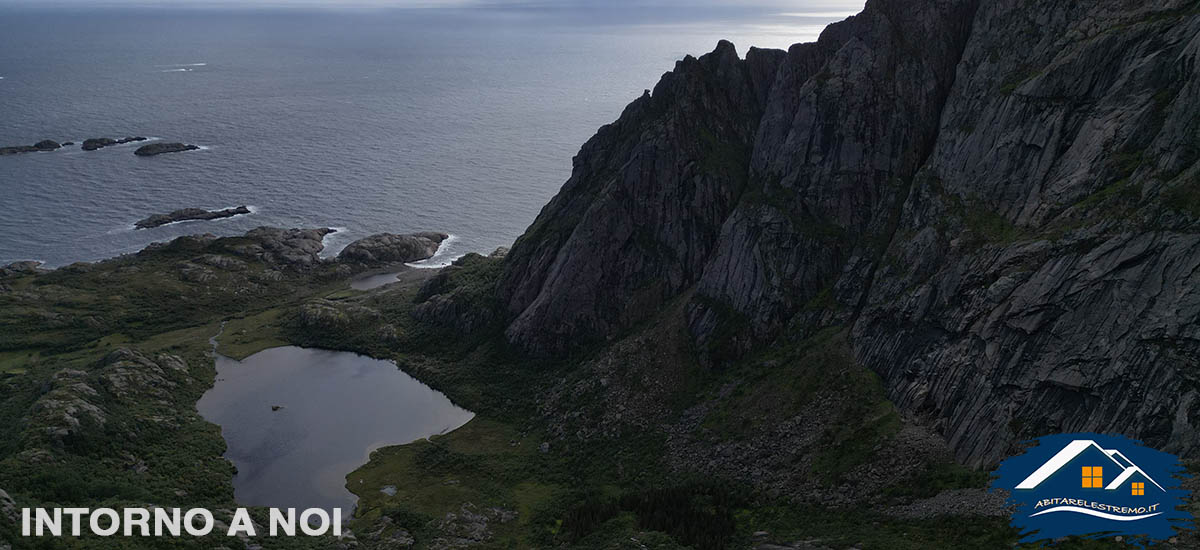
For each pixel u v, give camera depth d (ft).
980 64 366.84
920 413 307.78
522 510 333.42
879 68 399.85
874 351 340.80
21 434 340.80
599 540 292.61
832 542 265.13
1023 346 278.46
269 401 437.58
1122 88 296.71
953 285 317.01
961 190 344.69
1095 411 254.27
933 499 273.33
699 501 316.60
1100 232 272.92
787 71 432.66
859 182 395.75
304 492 351.87
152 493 328.90
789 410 345.10
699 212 449.48
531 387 434.71
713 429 358.43
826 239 393.70
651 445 366.02
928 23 401.08
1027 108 325.01
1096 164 293.43
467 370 461.78
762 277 396.16
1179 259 248.11
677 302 435.94
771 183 418.51
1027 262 290.97
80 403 368.68
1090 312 264.72
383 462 377.09
